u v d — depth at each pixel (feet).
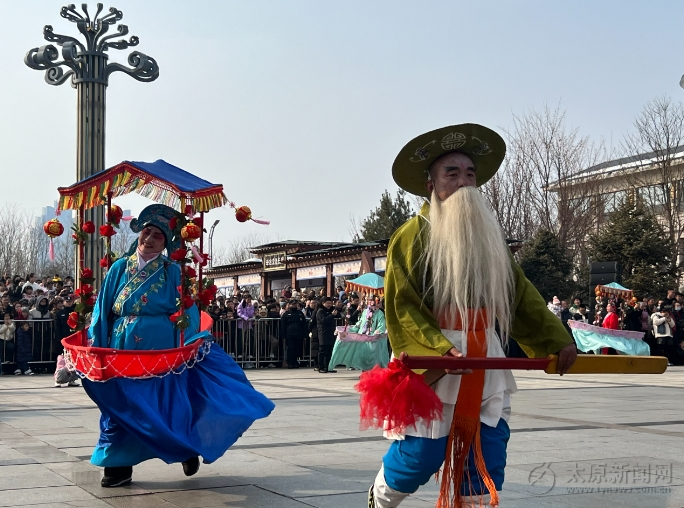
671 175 110.22
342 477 16.87
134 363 15.49
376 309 50.39
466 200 10.72
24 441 21.68
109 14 55.26
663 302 68.74
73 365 16.12
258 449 20.44
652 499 14.89
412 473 10.71
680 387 40.45
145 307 16.69
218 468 17.88
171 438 15.14
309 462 18.57
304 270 87.86
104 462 15.79
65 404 32.07
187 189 17.47
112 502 14.69
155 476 17.11
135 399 15.34
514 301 10.91
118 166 18.43
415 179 11.76
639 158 114.83
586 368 10.67
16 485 16.07
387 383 10.19
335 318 55.83
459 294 10.50
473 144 11.49
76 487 15.93
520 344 11.22
